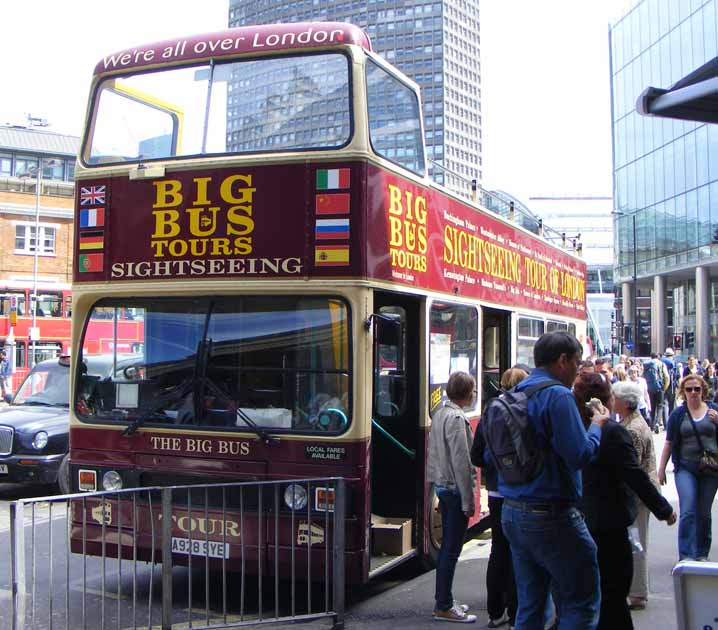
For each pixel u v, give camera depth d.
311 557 6.25
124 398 6.90
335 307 6.38
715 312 57.25
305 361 6.43
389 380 7.59
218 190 6.61
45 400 13.48
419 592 7.29
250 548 6.34
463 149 108.62
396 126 7.10
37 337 37.16
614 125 67.25
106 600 6.90
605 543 5.21
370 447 6.40
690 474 7.79
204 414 6.62
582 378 5.50
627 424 6.77
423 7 107.62
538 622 4.80
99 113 7.25
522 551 4.78
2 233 51.25
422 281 7.39
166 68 7.05
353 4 109.19
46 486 13.56
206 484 6.20
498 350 10.41
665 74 58.12
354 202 6.34
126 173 6.91
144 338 6.88
